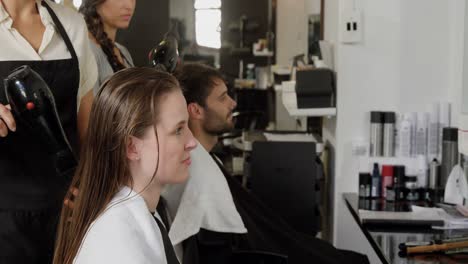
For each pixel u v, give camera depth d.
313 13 4.57
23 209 1.78
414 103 3.17
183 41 8.06
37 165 1.80
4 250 1.75
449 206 2.78
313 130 4.23
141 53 3.69
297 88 3.31
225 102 2.29
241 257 2.10
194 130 2.29
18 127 1.77
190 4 8.16
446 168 3.02
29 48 1.82
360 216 2.70
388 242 2.33
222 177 2.05
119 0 2.52
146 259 1.21
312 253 2.43
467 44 2.57
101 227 1.23
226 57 8.05
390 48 3.18
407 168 3.17
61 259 1.32
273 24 7.45
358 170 3.26
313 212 3.39
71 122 1.94
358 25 3.16
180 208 1.95
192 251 1.93
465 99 2.53
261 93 7.04
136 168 1.29
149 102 1.27
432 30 3.14
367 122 3.24
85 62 2.00
